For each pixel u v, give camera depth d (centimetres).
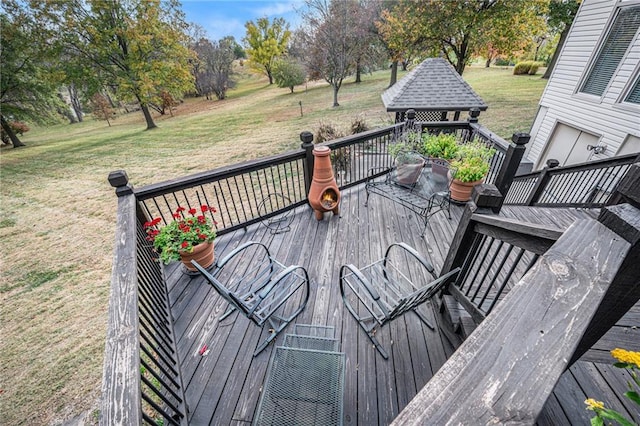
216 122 1684
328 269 265
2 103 1557
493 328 67
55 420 290
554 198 514
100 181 978
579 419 123
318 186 318
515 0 905
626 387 128
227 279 261
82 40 1498
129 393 90
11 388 324
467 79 1886
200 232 260
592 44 588
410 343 192
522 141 298
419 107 620
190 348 200
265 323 215
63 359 354
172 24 1672
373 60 1606
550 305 69
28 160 1355
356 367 180
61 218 741
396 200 338
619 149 548
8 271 542
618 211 75
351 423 153
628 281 77
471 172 322
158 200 748
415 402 58
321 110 1536
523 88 1450
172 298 243
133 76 1652
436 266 261
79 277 513
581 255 75
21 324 417
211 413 162
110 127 2214
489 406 56
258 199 694
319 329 205
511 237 122
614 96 548
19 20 1362
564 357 61
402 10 1146
